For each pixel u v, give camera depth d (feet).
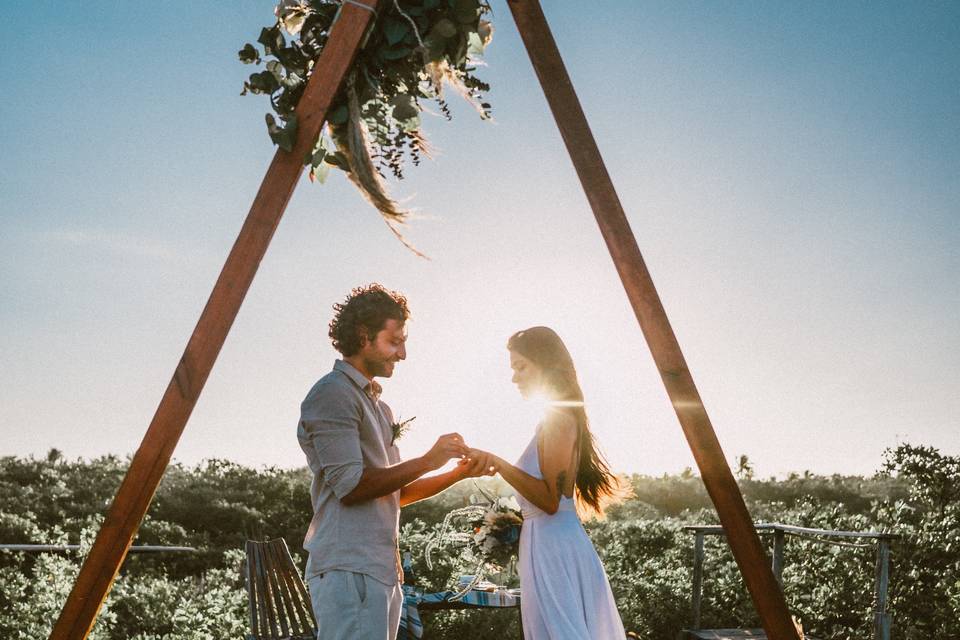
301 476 51.08
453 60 9.71
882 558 17.29
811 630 22.72
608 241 9.21
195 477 50.14
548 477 11.36
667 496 60.90
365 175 9.57
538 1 9.55
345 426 9.48
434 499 35.29
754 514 37.65
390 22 9.59
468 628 19.93
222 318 9.25
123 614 21.68
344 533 9.39
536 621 11.30
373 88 9.79
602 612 11.38
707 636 19.56
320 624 9.29
